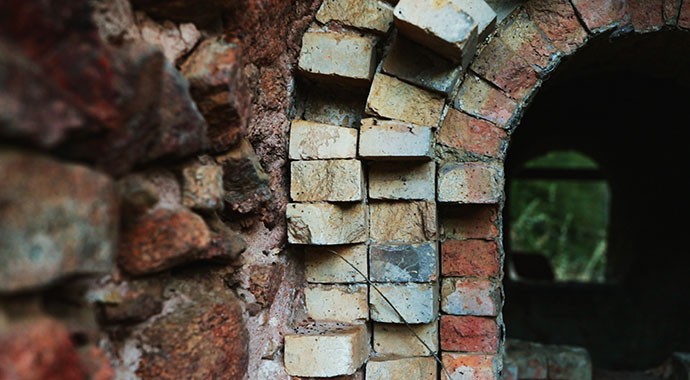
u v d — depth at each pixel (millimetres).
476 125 1997
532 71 1982
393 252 2002
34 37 955
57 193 999
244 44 1669
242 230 1832
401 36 1909
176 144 1353
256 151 1878
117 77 1123
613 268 6422
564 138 5590
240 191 1716
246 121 1643
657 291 5016
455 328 2074
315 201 1952
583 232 10523
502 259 2168
